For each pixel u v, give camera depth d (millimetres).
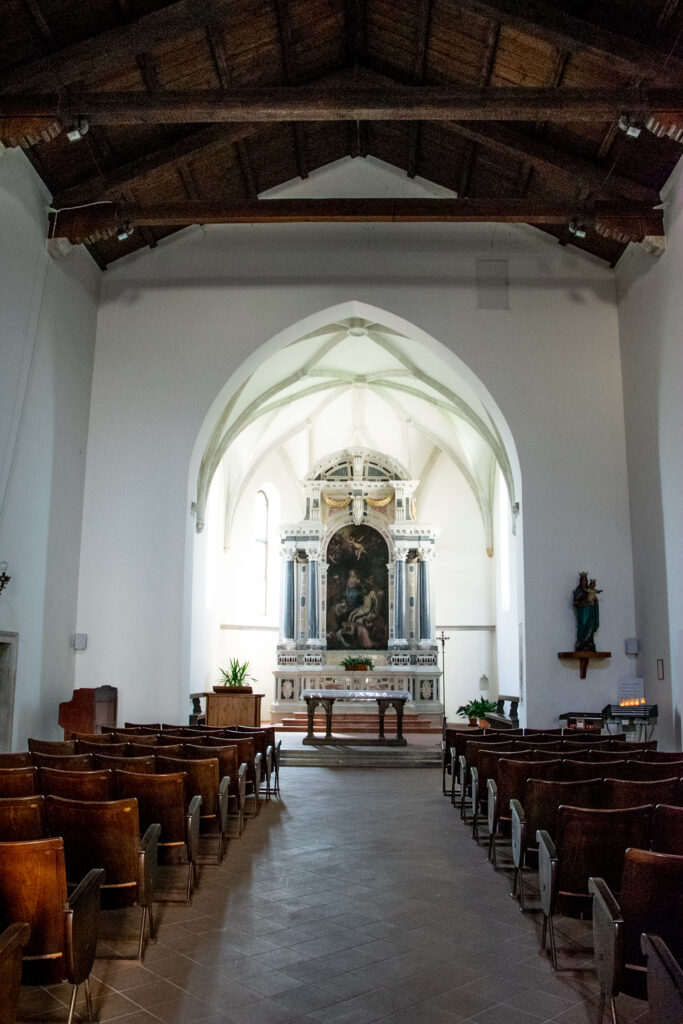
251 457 21859
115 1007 4062
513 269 13758
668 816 4480
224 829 7113
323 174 14148
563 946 5023
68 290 12406
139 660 12797
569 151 11656
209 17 9211
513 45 10344
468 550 22922
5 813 4316
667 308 11477
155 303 13711
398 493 22703
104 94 9492
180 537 13102
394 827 8742
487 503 22438
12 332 10469
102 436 13375
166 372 13523
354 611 22703
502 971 4613
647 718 11383
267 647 22766
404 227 13867
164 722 12633
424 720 20203
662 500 11688
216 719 14836
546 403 13375
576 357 13508
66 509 12492
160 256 13852
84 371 13172
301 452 23328
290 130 12672
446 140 12688
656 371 11898
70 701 11852
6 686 10445
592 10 9352
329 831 8500
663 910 3533
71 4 8875
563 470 13195
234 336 13562
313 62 11852
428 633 21875
